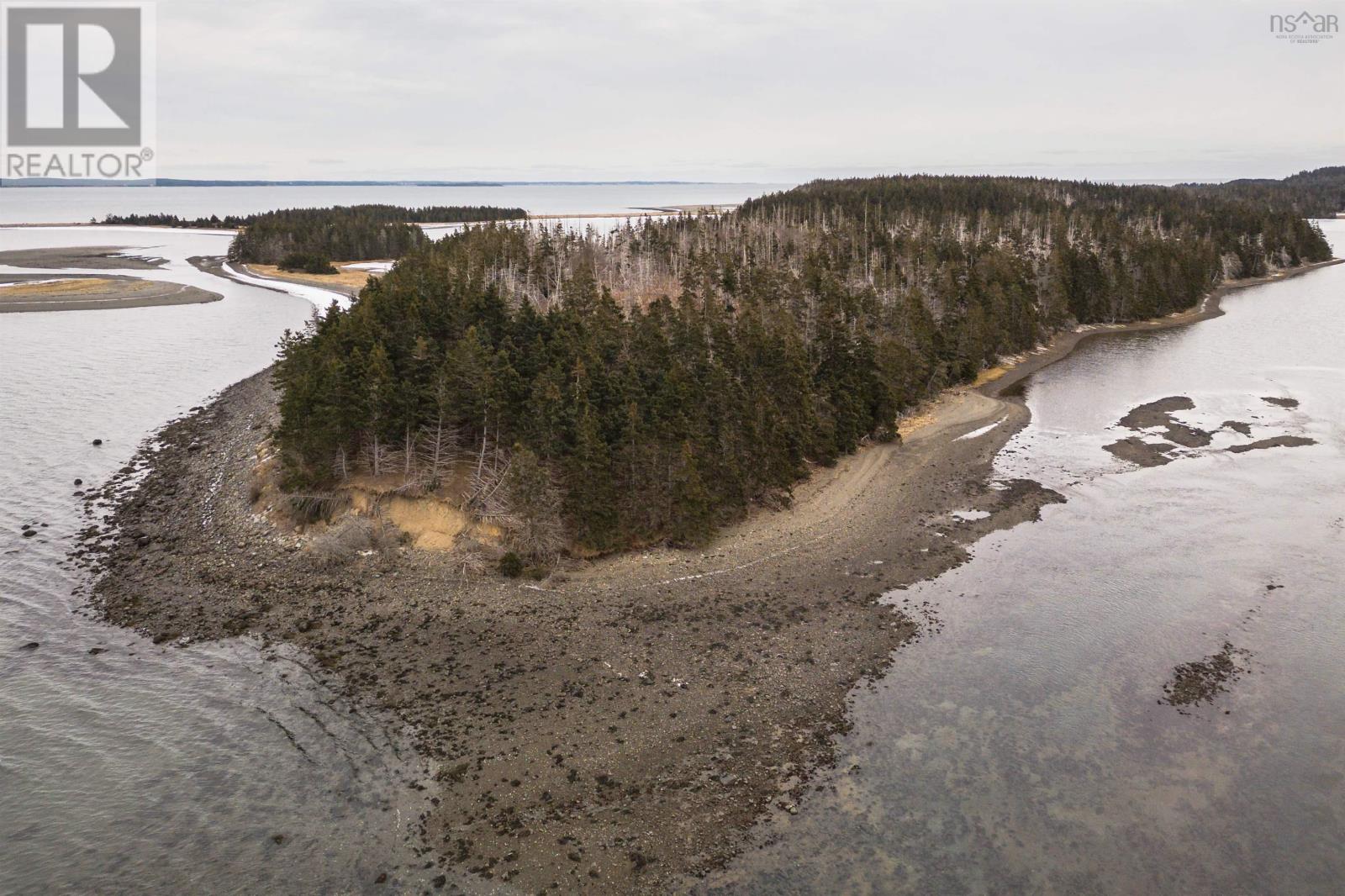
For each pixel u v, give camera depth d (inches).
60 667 1624.0
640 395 2237.9
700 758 1387.8
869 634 1769.2
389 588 1941.4
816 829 1233.4
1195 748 1395.2
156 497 2448.3
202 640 1733.5
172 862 1163.9
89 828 1222.9
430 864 1168.2
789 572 2052.2
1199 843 1198.3
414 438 2228.1
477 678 1604.3
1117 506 2433.6
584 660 1668.3
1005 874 1148.5
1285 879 1135.0
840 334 3107.8
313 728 1454.2
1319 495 2475.4
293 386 2273.6
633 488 2164.1
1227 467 2738.7
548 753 1395.2
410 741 1423.5
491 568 2020.2
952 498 2517.2
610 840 1215.6
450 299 2664.9
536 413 2146.9
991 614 1844.2
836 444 2881.4
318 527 2182.6
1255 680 1579.7
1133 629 1769.2
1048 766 1358.3
